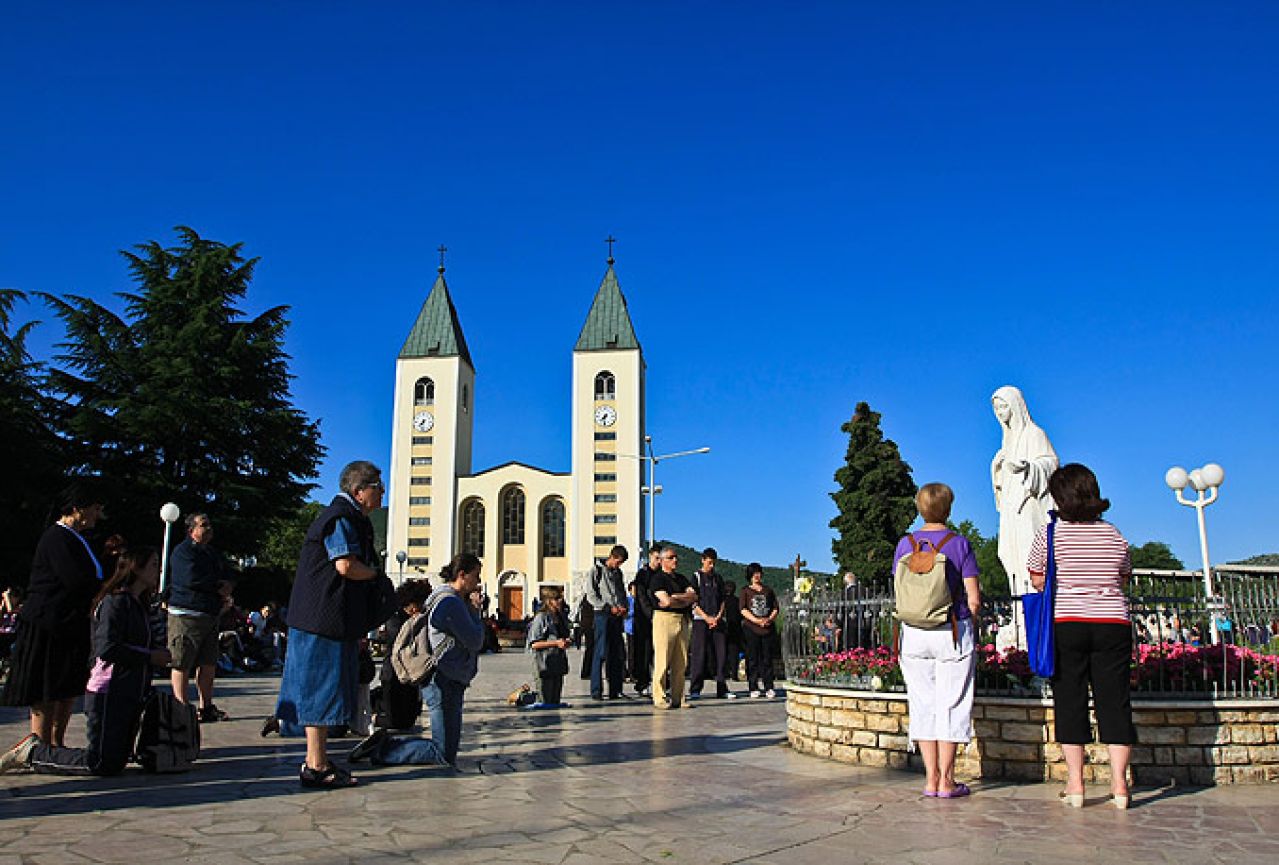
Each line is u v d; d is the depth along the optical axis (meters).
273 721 9.10
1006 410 9.26
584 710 12.88
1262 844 4.92
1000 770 7.10
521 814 5.63
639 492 83.88
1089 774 6.82
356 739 9.26
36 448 33.31
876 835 5.13
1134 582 16.92
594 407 85.62
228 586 9.77
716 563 15.62
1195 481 17.58
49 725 7.05
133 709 6.96
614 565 14.94
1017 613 8.27
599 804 5.97
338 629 6.40
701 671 15.55
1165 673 7.06
